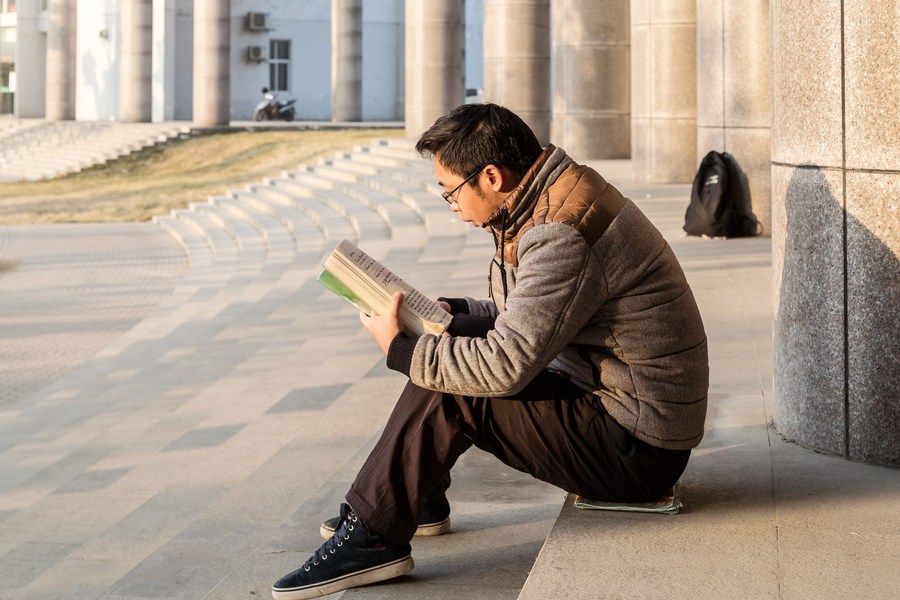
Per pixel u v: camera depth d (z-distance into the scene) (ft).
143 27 125.80
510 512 12.27
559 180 9.03
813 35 11.42
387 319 9.40
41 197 89.35
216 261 55.06
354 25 126.82
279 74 144.66
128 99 126.72
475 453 14.82
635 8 50.47
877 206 11.05
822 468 11.30
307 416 19.77
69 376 30.89
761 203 34.55
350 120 128.36
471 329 9.64
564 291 8.71
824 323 11.70
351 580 9.93
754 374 17.06
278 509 14.17
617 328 9.07
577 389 9.51
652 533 9.46
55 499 16.84
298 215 63.26
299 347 27.86
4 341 36.73
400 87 147.95
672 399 9.16
